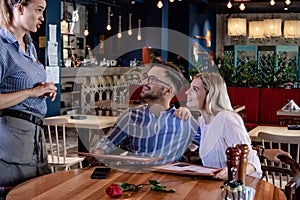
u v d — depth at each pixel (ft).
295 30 42.09
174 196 6.66
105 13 40.45
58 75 23.54
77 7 40.09
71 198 6.54
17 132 8.44
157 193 6.80
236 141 8.23
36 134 8.83
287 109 21.72
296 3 38.75
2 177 8.35
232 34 42.75
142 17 37.55
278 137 13.78
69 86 29.04
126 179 7.54
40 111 8.86
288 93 25.88
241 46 46.93
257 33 42.57
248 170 7.84
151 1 36.11
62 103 27.94
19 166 8.54
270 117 26.16
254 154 8.13
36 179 7.59
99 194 6.73
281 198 6.58
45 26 22.49
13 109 8.39
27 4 8.27
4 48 8.21
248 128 24.67
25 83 8.53
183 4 38.55
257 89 26.43
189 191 6.89
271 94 26.14
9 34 8.29
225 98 8.57
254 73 27.96
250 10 42.60
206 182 7.38
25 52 8.85
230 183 5.97
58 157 15.29
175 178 7.59
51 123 14.73
